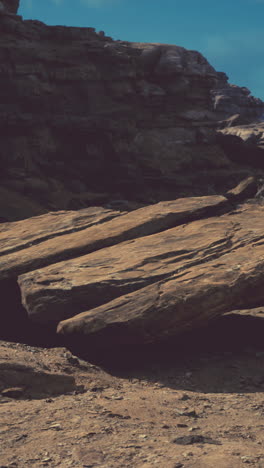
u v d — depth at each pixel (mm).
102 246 11703
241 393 8273
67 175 46562
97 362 9633
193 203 12906
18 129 43719
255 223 11812
